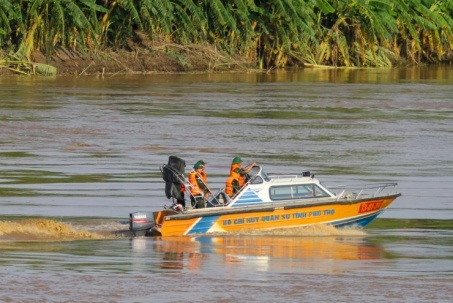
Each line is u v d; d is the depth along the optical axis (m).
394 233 52.94
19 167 73.19
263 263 45.38
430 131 98.50
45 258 45.19
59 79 158.75
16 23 167.75
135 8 174.75
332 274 43.41
